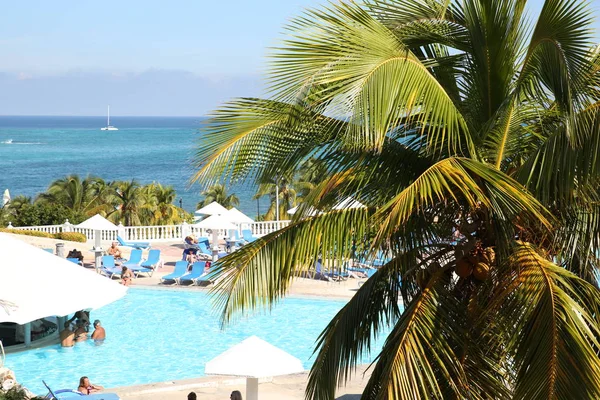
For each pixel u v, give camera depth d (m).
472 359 7.50
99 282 18.12
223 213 33.72
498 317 7.09
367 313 8.45
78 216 43.28
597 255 8.35
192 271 27.56
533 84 7.54
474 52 8.31
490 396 7.46
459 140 7.23
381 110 6.18
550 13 6.97
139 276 29.31
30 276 17.53
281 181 8.29
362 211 7.80
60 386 17.61
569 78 6.89
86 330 21.83
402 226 7.88
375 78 6.23
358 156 7.82
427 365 7.02
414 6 8.38
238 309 7.91
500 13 8.11
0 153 190.88
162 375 18.59
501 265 7.39
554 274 7.03
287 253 7.77
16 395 12.23
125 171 144.75
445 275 7.95
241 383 16.48
